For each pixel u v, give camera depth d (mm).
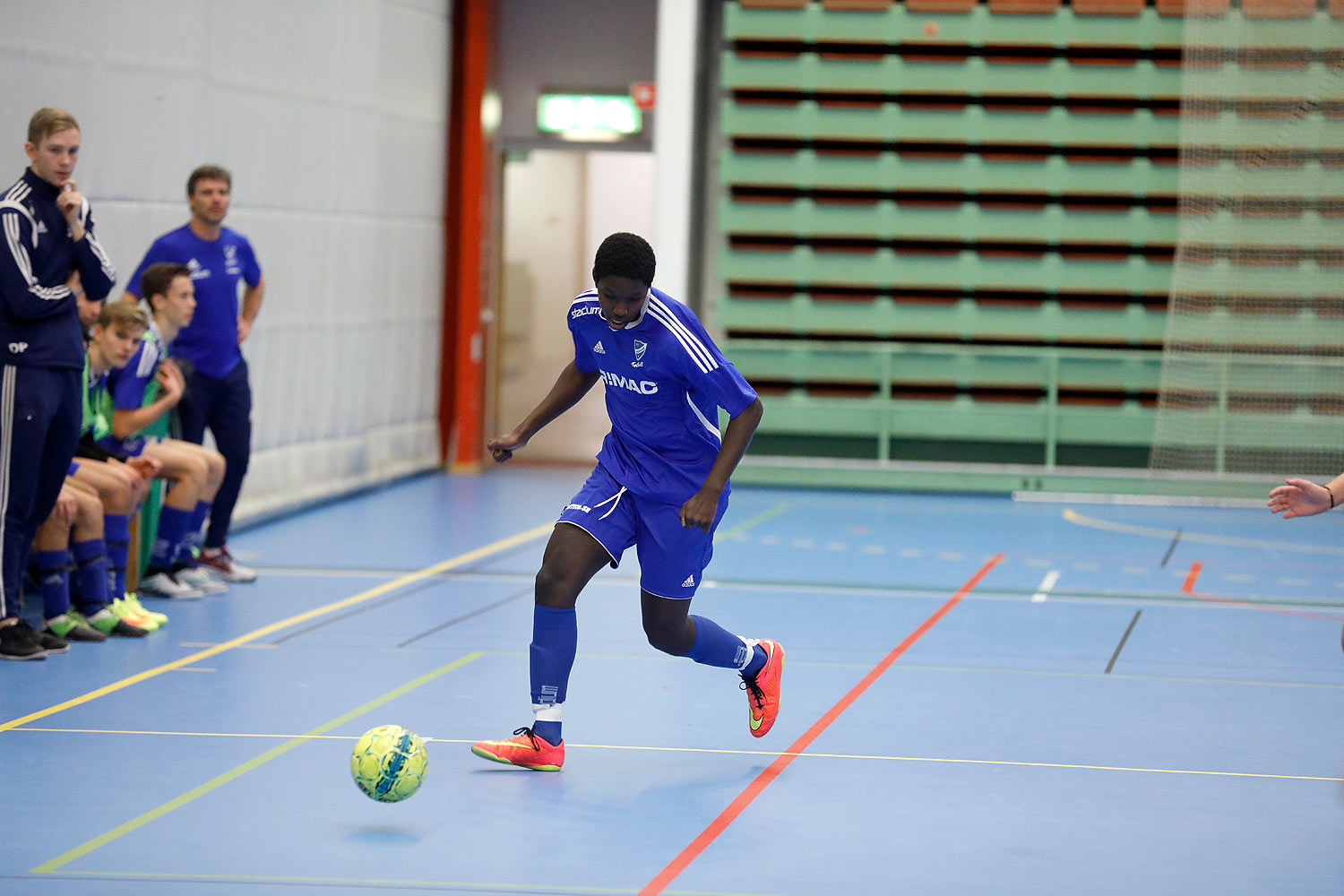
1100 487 20594
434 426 22312
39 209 9758
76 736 8148
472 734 8344
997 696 9453
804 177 21500
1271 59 19953
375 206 19578
